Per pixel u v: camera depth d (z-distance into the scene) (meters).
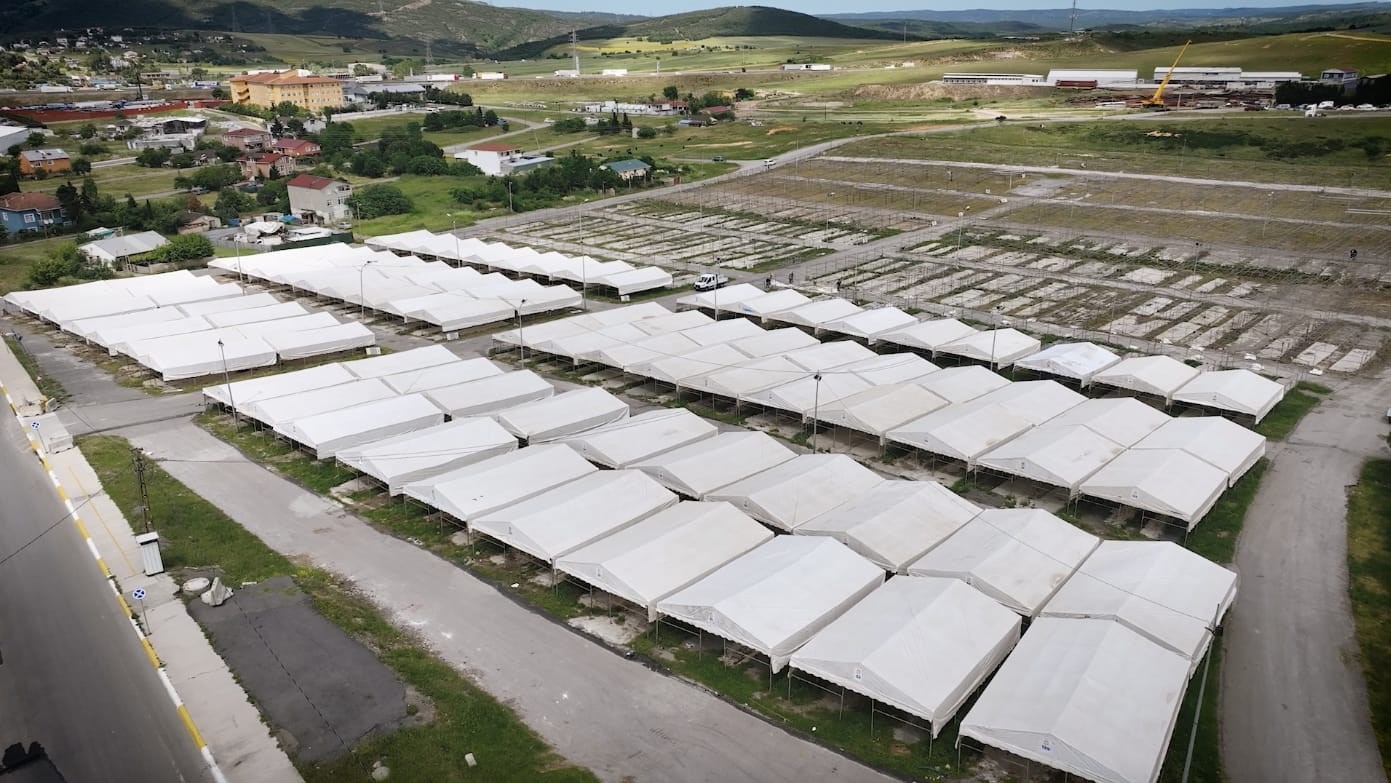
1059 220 115.25
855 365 61.03
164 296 81.44
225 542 41.59
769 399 55.22
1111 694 27.39
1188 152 152.38
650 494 42.53
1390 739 29.08
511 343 68.31
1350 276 87.50
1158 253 98.19
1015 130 173.88
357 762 27.72
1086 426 48.72
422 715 29.91
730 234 113.75
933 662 29.45
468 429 50.41
